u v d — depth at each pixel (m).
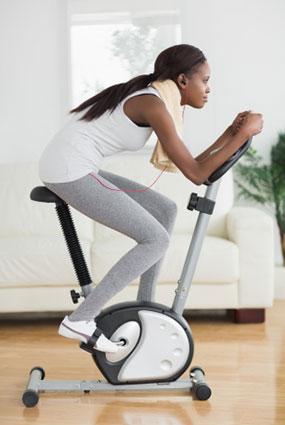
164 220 2.66
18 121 4.79
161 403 2.58
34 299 3.81
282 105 4.76
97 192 2.47
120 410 2.52
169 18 4.72
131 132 2.47
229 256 3.78
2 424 2.39
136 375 2.60
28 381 2.85
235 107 4.76
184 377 2.87
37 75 4.76
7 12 4.73
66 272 3.77
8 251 3.79
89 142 2.48
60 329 2.48
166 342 2.58
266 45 4.73
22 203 4.35
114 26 4.73
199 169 2.39
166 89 2.45
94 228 4.33
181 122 2.52
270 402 2.58
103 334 2.53
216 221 4.29
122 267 2.46
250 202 4.77
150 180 4.34
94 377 2.91
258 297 3.84
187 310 4.29
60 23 4.73
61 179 2.47
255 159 4.72
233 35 4.73
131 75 4.75
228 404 2.57
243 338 3.55
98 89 4.77
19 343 3.53
